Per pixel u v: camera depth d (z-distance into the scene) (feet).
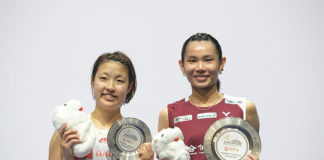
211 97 12.29
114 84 11.48
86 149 10.43
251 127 10.68
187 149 10.56
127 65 11.91
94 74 12.11
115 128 11.11
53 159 11.68
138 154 11.00
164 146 10.37
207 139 10.75
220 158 10.67
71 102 10.93
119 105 11.66
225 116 11.96
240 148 10.67
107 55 11.95
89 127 10.75
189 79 12.03
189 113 12.23
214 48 11.92
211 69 11.76
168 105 12.80
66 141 10.43
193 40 12.06
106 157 11.21
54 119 10.63
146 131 11.34
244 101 12.26
